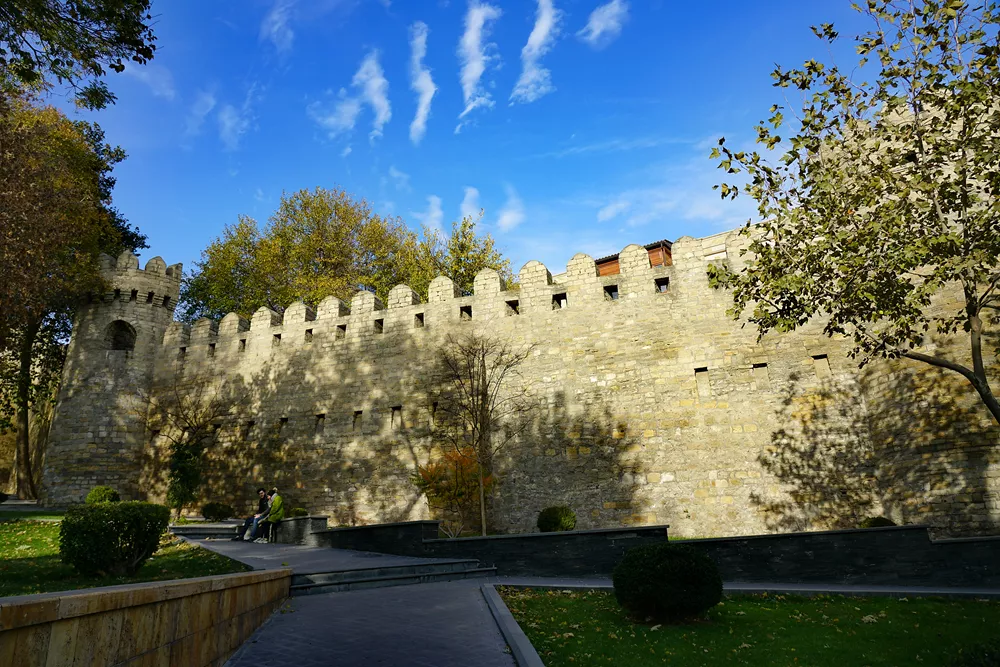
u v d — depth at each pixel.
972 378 9.80
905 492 16.36
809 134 11.23
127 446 29.33
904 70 10.55
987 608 9.92
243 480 27.77
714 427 20.92
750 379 20.94
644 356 22.70
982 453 14.81
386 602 10.05
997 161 10.29
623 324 23.45
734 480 20.12
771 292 11.40
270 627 8.26
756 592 11.52
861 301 10.75
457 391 24.91
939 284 9.98
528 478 22.78
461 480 21.94
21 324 25.97
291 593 10.71
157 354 31.62
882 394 18.08
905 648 7.85
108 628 4.28
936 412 16.05
